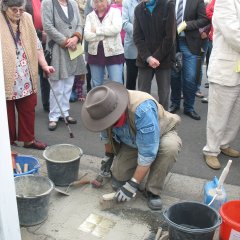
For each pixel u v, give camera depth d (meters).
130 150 2.94
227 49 3.22
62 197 2.96
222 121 3.45
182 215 2.48
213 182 2.82
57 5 4.15
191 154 3.83
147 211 2.81
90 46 4.57
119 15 4.52
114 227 2.63
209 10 4.41
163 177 2.80
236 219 2.48
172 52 4.17
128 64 4.93
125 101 2.43
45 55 4.26
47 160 3.03
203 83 6.39
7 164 1.89
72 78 4.49
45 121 4.71
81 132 4.38
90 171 3.40
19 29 3.35
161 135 2.80
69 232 2.58
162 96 4.36
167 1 3.94
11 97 3.42
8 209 1.96
